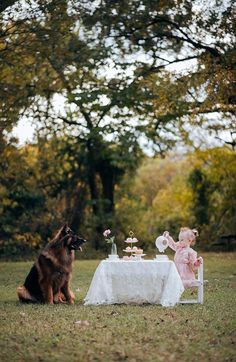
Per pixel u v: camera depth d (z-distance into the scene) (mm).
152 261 13344
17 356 8562
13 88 28328
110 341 9406
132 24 28031
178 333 9977
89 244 33875
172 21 27906
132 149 32469
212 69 26375
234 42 26531
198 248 33938
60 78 30922
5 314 11898
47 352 8773
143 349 8906
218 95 26266
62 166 35625
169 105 28172
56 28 26266
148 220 38719
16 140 32625
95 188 36062
